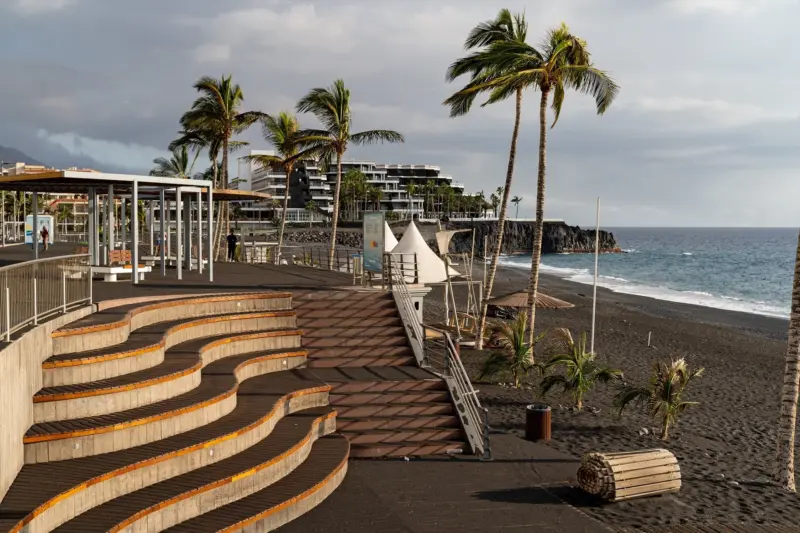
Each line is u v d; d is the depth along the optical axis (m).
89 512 7.70
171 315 14.45
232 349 14.24
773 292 72.56
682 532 9.88
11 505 6.99
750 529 10.10
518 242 168.38
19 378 8.04
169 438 9.52
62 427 8.61
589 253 170.25
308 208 158.25
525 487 11.14
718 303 59.78
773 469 13.48
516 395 18.66
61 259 10.99
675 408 15.09
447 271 26.16
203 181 20.42
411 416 13.18
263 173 168.00
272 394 12.34
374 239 19.17
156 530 8.01
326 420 12.31
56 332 10.16
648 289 72.06
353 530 9.12
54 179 17.61
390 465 11.88
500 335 21.55
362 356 15.33
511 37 23.66
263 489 9.62
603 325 39.50
